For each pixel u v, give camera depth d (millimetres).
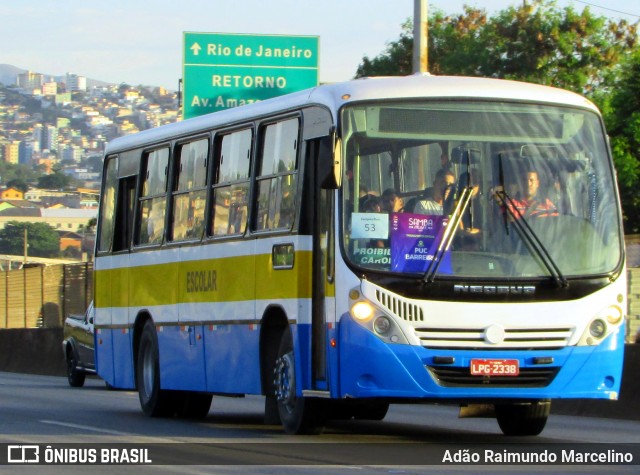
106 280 31031
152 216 28406
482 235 20047
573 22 74375
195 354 25719
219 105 48594
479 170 20344
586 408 30859
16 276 73188
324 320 20391
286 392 22109
